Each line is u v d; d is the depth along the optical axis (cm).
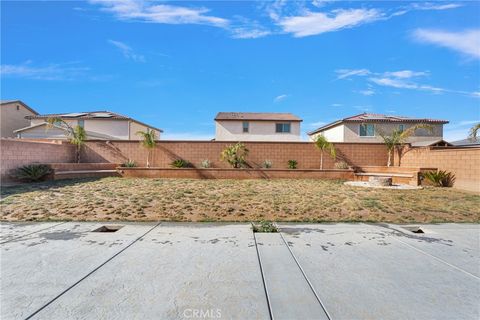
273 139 2705
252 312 274
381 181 1288
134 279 343
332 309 280
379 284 336
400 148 1642
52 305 283
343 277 354
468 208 803
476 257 430
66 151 1612
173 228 584
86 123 2717
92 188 1055
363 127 2539
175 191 1001
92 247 461
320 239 514
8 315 265
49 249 448
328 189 1116
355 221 657
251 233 550
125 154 1702
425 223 646
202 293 310
